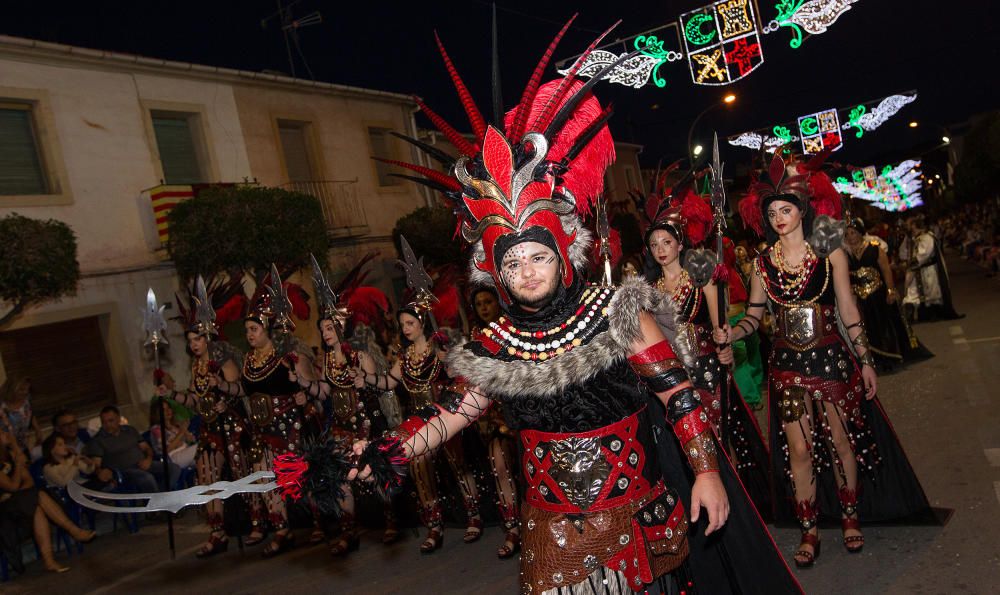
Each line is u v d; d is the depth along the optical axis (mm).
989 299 13812
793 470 4105
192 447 8812
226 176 15383
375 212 18766
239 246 12617
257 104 16266
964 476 4859
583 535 2277
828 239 4043
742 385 7520
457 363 2355
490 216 2281
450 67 2510
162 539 7559
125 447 8422
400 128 19844
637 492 2332
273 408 6094
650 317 2330
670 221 4695
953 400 6793
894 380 8109
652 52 9578
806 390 4066
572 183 2566
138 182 13602
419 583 4949
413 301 5598
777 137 20922
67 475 7910
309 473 2230
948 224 40250
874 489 4320
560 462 2311
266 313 6156
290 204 13234
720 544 2670
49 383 11812
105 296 12602
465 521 6203
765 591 2680
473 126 2445
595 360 2215
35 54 12344
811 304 4078
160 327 6488
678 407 2262
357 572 5406
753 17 9047
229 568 6102
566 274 2283
